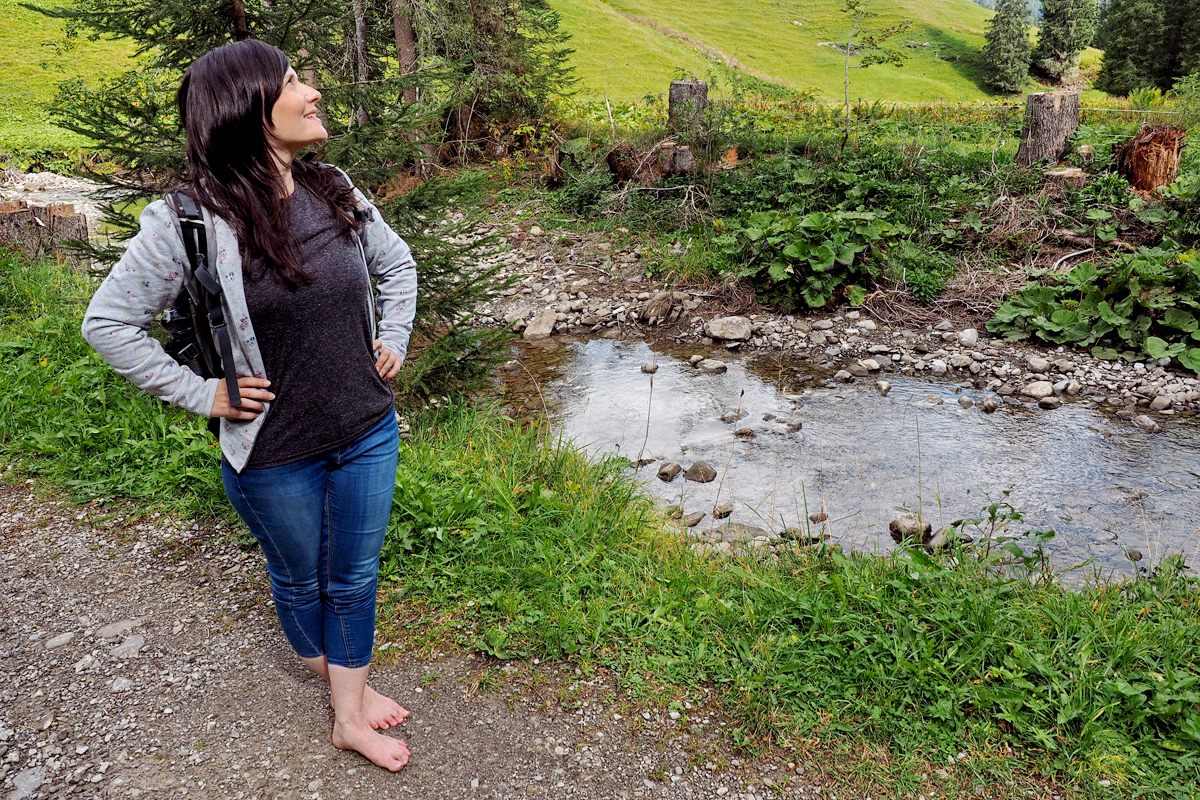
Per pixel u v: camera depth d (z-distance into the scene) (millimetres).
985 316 7188
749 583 3051
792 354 6828
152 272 1633
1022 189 8688
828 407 5801
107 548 3285
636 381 6355
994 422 5512
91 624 2799
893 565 3164
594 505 3684
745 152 10773
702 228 9109
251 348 1716
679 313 7621
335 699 2182
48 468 3920
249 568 3145
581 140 11367
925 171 9281
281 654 2645
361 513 1976
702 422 5586
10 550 3268
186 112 1665
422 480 3506
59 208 8492
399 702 2432
